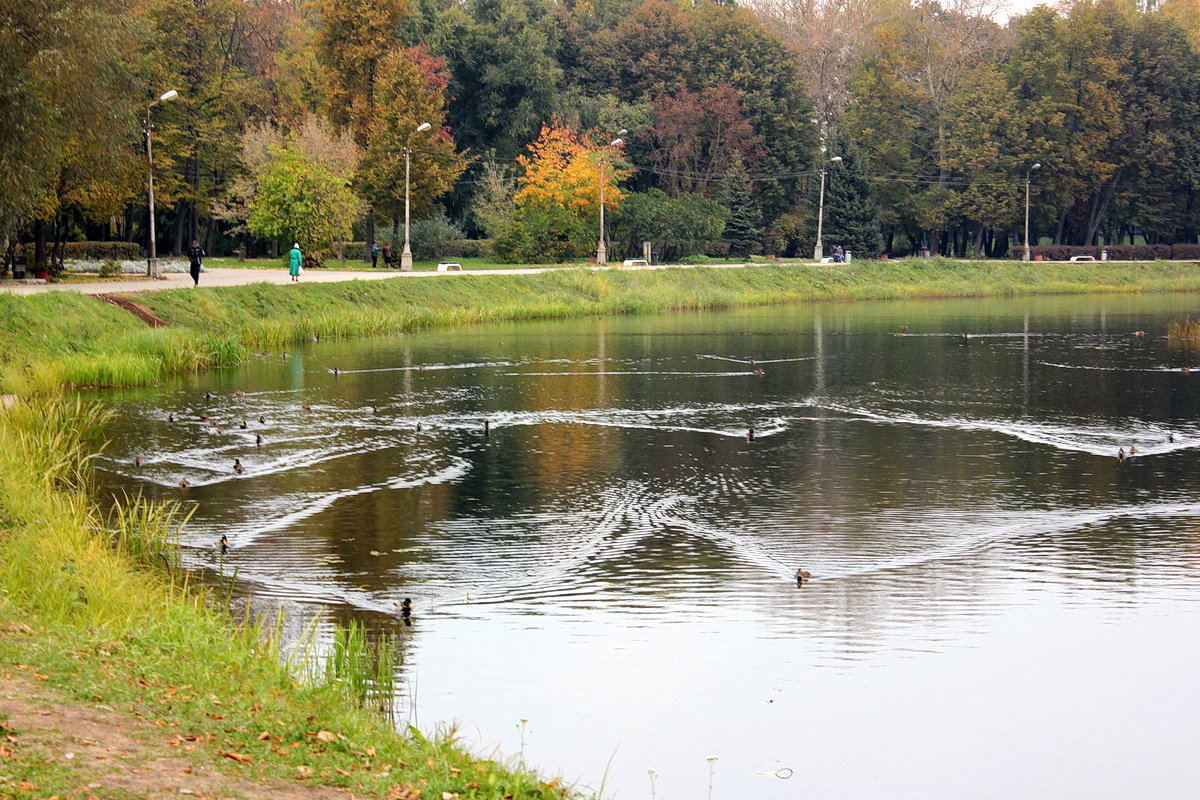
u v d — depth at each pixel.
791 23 119.69
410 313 51.03
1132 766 10.80
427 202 73.75
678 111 92.25
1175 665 12.99
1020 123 95.62
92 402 28.64
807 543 17.45
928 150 103.38
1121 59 97.31
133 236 80.12
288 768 8.04
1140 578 15.87
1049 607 14.74
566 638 13.52
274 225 65.31
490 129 93.62
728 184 92.00
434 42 88.94
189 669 10.05
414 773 8.38
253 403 29.25
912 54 107.31
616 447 24.58
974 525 18.48
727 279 73.31
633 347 44.09
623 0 111.88
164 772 7.57
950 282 82.31
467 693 11.95
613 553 16.88
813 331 51.47
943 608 14.66
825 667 12.81
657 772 10.45
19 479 17.45
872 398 31.64
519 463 22.89
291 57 83.44
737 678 12.49
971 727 11.49
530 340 46.31
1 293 35.44
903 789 10.29
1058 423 27.69
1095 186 97.75
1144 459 23.55
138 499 19.33
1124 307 68.06
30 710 8.33
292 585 15.20
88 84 36.56
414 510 19.16
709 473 22.16
